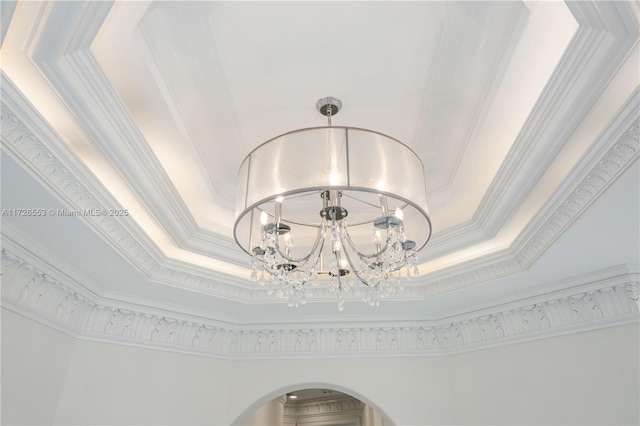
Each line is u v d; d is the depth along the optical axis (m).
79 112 2.20
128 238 2.99
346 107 2.80
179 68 2.40
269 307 4.19
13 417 2.87
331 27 2.28
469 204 3.54
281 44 2.36
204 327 4.30
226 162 3.22
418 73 2.56
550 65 2.25
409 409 4.18
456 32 2.28
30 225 2.66
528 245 3.15
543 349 3.71
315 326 4.46
